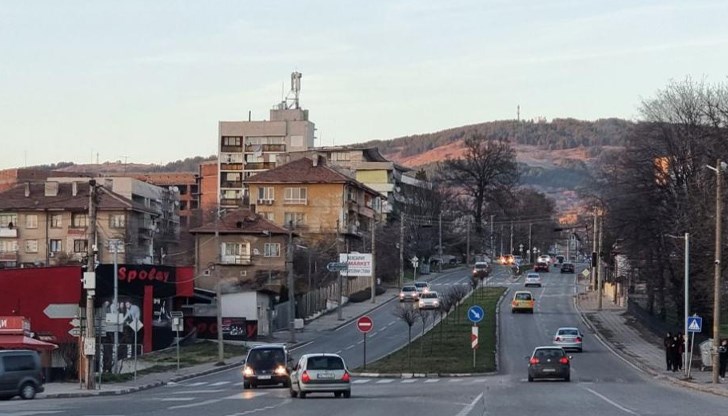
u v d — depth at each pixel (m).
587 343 78.12
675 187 73.44
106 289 70.50
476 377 55.97
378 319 99.38
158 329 76.94
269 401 35.88
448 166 172.62
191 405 33.75
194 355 72.50
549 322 92.69
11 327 56.09
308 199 129.12
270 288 97.12
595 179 144.00
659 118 75.75
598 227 123.62
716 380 45.41
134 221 121.81
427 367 60.16
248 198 138.75
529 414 28.64
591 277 133.12
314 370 37.59
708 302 65.44
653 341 79.06
